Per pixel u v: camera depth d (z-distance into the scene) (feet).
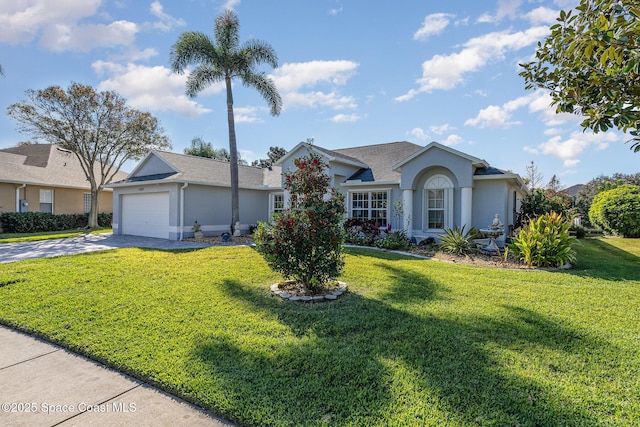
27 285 23.24
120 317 17.33
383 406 9.89
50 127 69.62
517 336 14.71
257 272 27.45
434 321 16.55
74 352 14.01
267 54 56.80
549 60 14.07
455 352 13.20
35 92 66.49
